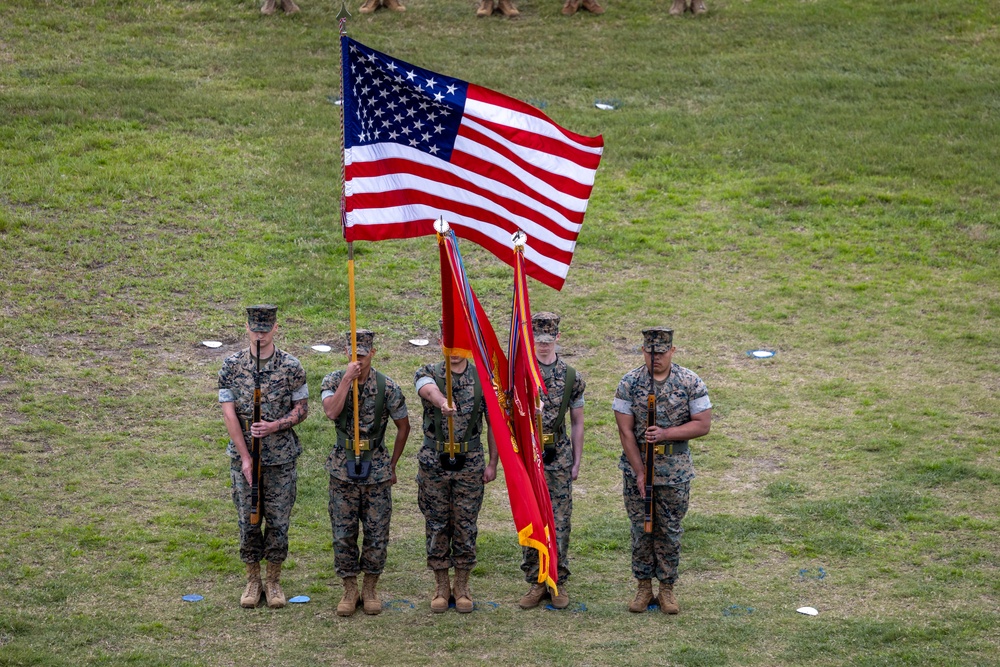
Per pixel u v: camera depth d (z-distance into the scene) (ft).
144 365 77.30
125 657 44.11
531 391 45.73
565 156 52.54
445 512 49.26
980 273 94.89
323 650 45.60
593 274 96.27
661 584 49.42
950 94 133.39
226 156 113.50
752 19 160.25
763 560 54.70
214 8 158.40
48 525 56.49
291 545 56.24
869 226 104.06
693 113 129.49
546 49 148.46
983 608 49.11
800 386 76.79
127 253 93.81
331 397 47.78
